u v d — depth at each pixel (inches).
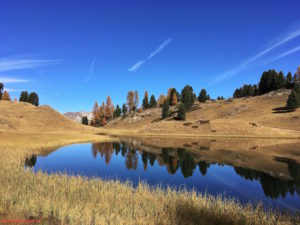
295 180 731.4
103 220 317.1
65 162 1008.2
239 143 1835.6
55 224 311.1
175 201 428.5
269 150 1411.2
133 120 5027.1
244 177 770.2
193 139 2265.0
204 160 1107.3
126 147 1626.5
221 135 2506.2
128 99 5733.3
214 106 4763.8
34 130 2741.1
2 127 2437.3
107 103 5767.7
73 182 519.8
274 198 557.9
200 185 676.1
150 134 2844.5
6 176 538.9
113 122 5472.4
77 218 326.0
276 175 799.7
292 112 3336.6
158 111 5132.9
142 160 1114.1
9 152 973.8
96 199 417.7
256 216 380.2
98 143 1863.9
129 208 381.1
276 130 2596.0
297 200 542.6
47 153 1225.4
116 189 494.3
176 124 3169.3
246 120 3289.9
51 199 390.9
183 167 944.9
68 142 1770.4
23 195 402.0
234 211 392.5
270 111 3651.6
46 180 528.1
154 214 374.9
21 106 3619.6
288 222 370.9
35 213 340.8
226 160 1097.4
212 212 384.5
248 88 5492.1
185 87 5068.9
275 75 4835.1
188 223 336.5
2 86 4736.7
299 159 1104.2
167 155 1268.5
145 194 466.9
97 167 925.8
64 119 3538.4
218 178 759.7
